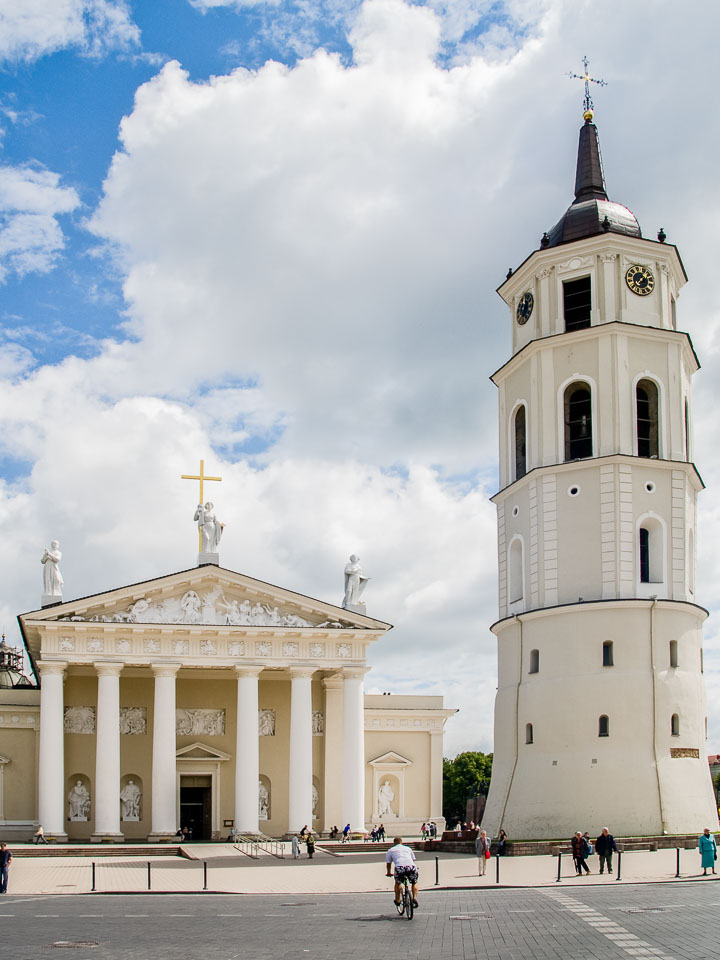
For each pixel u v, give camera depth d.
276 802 86.75
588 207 74.00
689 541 69.94
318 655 82.12
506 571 73.75
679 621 67.31
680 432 70.00
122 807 83.88
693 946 26.81
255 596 82.44
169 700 79.44
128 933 32.34
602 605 66.12
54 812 76.44
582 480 68.75
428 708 99.06
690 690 66.50
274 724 87.94
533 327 73.25
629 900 38.81
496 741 71.75
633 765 63.84
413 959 26.05
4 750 85.69
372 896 45.97
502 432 75.88
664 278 71.94
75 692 84.38
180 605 81.25
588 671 65.88
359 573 86.38
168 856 69.31
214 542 84.12
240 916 37.38
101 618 79.81
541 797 65.69
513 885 46.66
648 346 70.12
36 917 37.56
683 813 63.19
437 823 96.81
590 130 78.38
